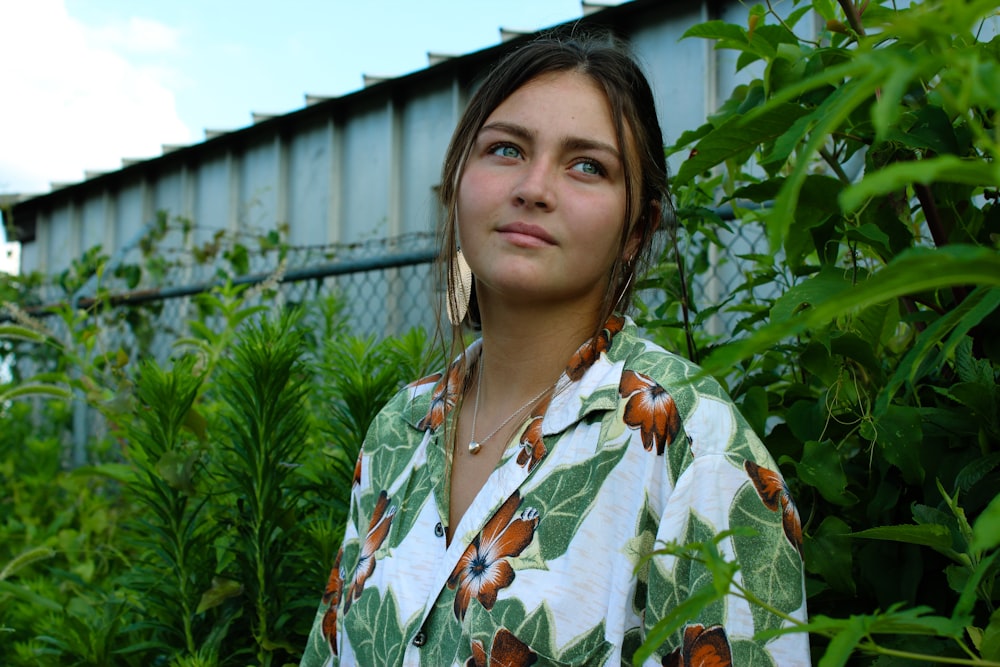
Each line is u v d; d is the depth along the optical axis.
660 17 3.41
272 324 1.74
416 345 1.92
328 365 1.92
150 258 5.32
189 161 5.77
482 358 1.21
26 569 2.52
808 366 1.17
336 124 4.93
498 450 1.10
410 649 1.01
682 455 0.92
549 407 1.02
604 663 0.89
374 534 1.16
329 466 1.84
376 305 4.47
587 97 1.05
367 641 1.08
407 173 4.55
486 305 1.15
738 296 2.60
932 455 1.07
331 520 1.67
